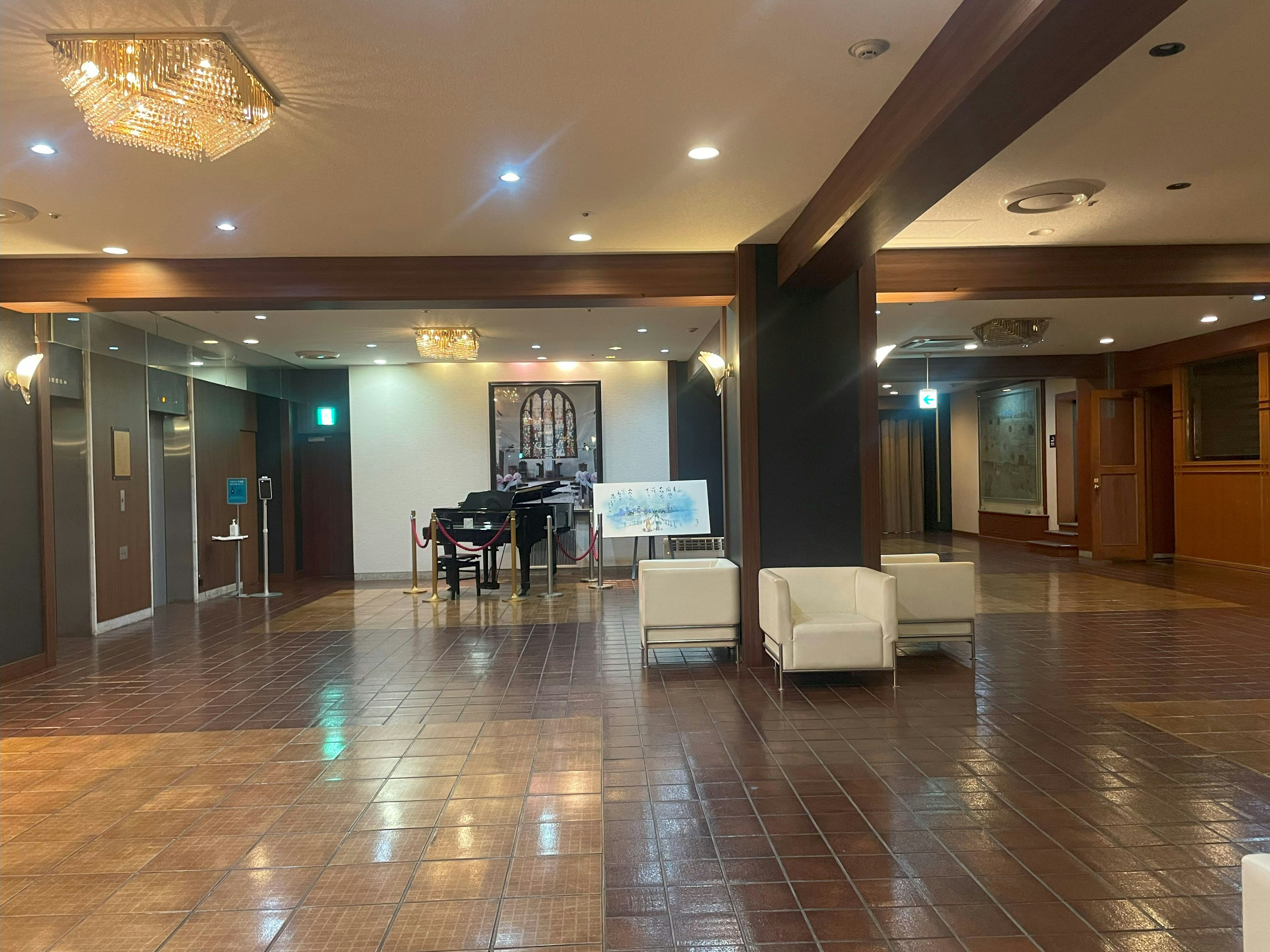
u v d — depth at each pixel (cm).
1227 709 532
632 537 1334
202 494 1079
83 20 320
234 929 290
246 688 623
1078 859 331
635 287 692
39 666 692
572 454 1341
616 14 324
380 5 315
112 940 285
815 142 457
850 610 647
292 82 376
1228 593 999
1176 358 1221
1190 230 650
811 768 437
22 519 688
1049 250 698
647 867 330
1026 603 952
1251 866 180
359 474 1337
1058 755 451
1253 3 326
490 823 374
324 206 550
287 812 391
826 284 652
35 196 519
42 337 717
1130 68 382
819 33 341
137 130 359
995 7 292
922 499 2006
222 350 1097
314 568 1345
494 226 604
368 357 1237
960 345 1193
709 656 710
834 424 680
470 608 989
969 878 317
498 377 1342
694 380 1297
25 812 396
